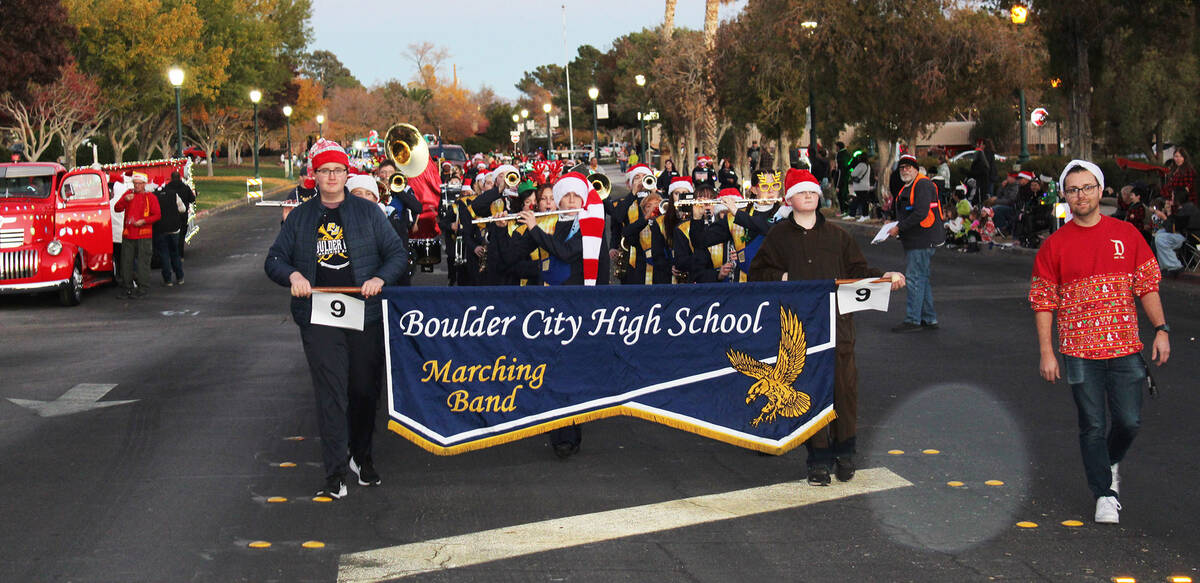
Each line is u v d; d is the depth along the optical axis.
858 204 31.95
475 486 7.17
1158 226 17.80
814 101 34.34
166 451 8.13
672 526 6.30
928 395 9.67
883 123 31.11
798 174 7.25
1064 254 6.22
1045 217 22.16
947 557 5.73
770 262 7.42
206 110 67.69
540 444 8.23
